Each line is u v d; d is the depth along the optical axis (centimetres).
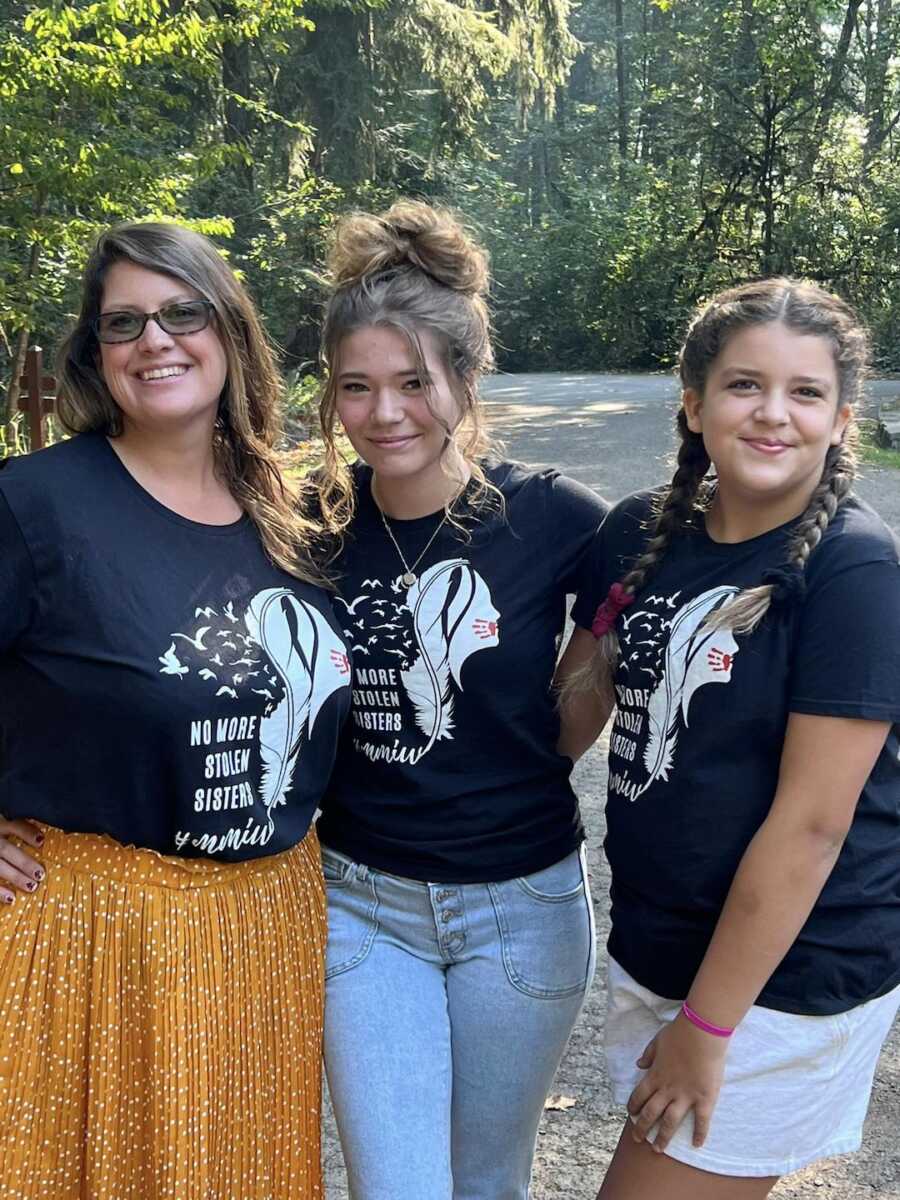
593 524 211
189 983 185
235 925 190
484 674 204
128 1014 185
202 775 184
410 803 206
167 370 192
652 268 2741
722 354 173
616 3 3819
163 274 192
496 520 207
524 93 2105
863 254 2392
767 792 172
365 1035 199
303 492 219
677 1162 178
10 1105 183
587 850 395
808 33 2347
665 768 178
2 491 179
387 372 196
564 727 214
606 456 1182
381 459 201
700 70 2505
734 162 2503
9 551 178
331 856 214
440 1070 201
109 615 180
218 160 1054
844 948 171
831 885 171
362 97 1911
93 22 862
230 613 190
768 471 170
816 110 2427
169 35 892
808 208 2422
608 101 4150
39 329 970
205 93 1662
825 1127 178
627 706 186
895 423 1320
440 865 205
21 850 188
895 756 173
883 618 161
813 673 163
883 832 173
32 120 834
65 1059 185
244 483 205
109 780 182
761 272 2469
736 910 169
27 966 184
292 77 1895
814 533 167
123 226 195
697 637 175
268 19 955
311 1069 201
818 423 169
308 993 199
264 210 1850
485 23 1936
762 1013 172
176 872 187
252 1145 193
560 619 211
